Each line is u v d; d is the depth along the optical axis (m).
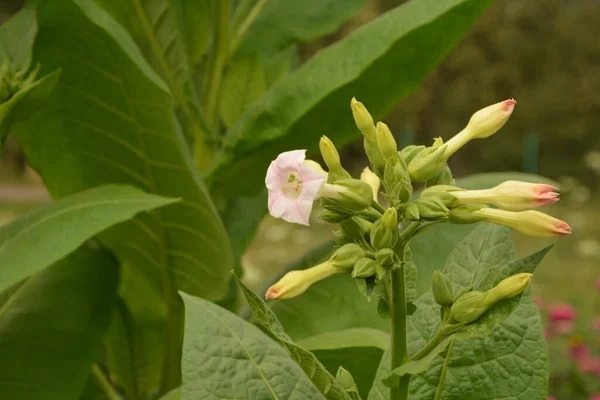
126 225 1.25
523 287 0.90
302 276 0.92
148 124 1.20
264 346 0.92
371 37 1.20
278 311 1.27
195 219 1.23
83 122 1.23
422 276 1.24
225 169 1.25
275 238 5.73
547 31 9.34
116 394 1.38
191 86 1.33
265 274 4.57
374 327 1.25
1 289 1.06
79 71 1.20
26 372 1.19
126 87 1.18
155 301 1.41
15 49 1.18
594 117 9.42
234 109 1.36
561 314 2.60
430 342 0.92
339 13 1.50
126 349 1.38
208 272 1.27
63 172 1.27
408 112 8.48
